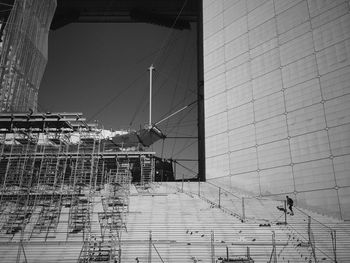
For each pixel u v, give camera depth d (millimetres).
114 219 24438
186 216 25500
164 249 20672
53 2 48250
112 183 31453
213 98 39469
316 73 30125
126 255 20281
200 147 45531
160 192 32906
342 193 26375
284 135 31391
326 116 28656
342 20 29172
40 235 23797
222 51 40125
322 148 28391
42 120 29625
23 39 40219
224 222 24391
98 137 32844
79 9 59344
